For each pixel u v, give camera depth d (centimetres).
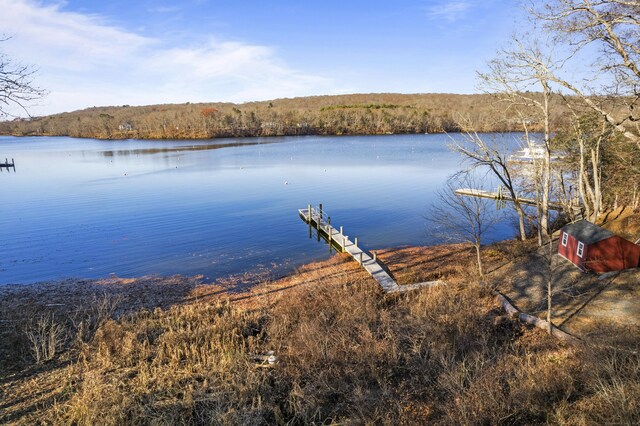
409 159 6869
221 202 3847
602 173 2650
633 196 2528
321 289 1872
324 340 1310
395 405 1058
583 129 2203
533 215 2962
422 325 1401
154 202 3853
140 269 2262
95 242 2706
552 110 2569
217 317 1594
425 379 1155
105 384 1182
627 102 1515
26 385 1202
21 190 4478
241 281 2088
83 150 9269
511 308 1588
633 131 2056
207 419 1048
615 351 1014
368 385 1155
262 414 1070
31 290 1983
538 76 1912
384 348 1265
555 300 1639
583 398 988
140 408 1062
